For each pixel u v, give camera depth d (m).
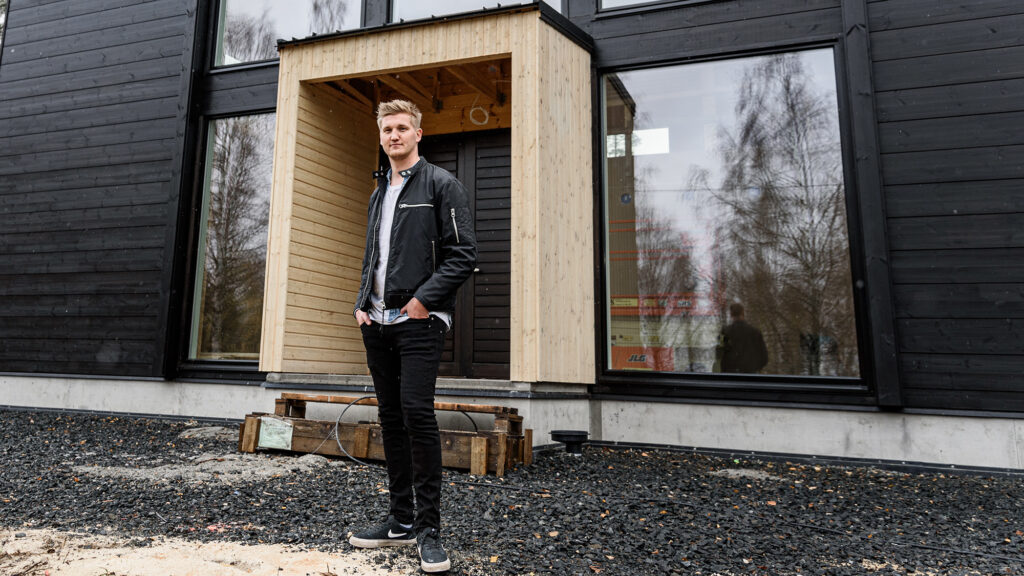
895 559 2.31
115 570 1.87
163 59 6.52
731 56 5.05
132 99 6.56
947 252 4.32
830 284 4.60
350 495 2.96
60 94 6.89
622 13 5.33
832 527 2.73
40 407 6.29
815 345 4.57
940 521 2.88
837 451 4.38
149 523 2.44
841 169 4.69
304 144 5.39
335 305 5.64
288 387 4.90
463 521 2.57
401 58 5.03
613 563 2.14
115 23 6.82
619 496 3.10
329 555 2.07
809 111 4.84
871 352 4.38
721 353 4.79
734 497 3.24
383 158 6.38
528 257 4.40
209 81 6.42
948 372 4.22
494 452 3.60
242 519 2.52
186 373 5.91
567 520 2.63
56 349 6.36
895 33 4.64
